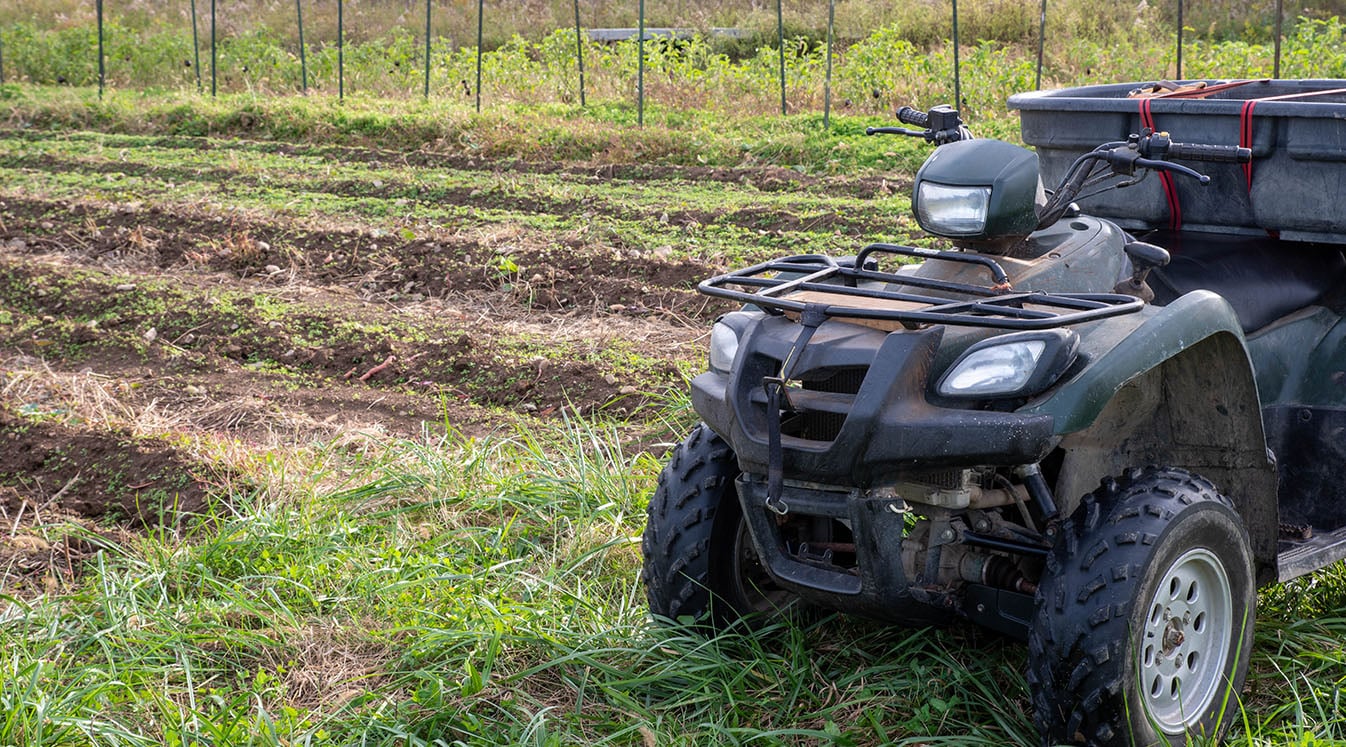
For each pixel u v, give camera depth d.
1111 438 3.43
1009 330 3.05
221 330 7.09
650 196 10.33
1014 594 3.10
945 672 3.43
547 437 5.51
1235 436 3.30
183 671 3.57
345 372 6.59
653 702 3.45
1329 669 3.43
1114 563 2.85
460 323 7.21
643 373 6.18
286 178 11.48
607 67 16.16
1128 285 3.28
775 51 16.30
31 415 5.59
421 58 18.36
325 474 5.00
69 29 19.72
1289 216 3.78
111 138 14.12
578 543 4.31
